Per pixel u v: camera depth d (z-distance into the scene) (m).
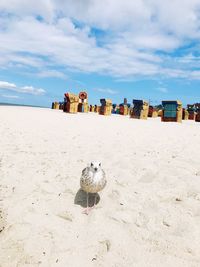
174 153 5.95
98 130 9.49
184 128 12.21
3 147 5.96
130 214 3.23
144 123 14.09
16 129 8.55
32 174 4.37
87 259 2.52
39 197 3.62
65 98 20.12
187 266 2.44
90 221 3.12
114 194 3.72
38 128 9.15
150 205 3.44
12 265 2.43
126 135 8.56
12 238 2.78
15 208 3.33
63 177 4.27
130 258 2.54
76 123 11.66
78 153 5.71
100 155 5.58
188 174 4.42
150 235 2.87
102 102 20.50
